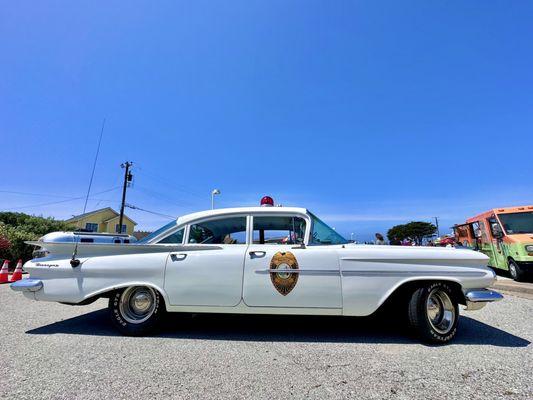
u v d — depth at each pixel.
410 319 3.57
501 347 3.39
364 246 3.84
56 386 2.44
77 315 4.73
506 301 6.07
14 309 5.14
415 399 2.28
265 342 3.54
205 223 4.19
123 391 2.37
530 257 9.69
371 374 2.70
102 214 35.66
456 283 3.64
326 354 3.17
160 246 3.91
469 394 2.35
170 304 3.71
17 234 14.97
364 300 3.57
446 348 3.36
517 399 2.28
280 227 4.17
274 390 2.40
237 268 3.71
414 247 3.82
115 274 3.79
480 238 12.98
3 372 2.68
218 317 4.66
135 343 3.48
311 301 3.59
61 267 3.88
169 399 2.26
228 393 2.35
